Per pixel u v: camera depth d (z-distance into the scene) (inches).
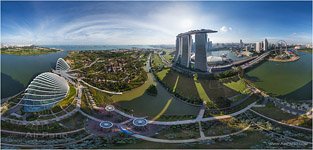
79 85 6077.8
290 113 4421.8
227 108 4800.7
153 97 5629.9
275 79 6461.6
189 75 7199.8
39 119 4119.1
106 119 4338.1
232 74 6958.7
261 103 5002.5
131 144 3371.1
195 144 3302.2
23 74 6934.1
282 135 3671.3
